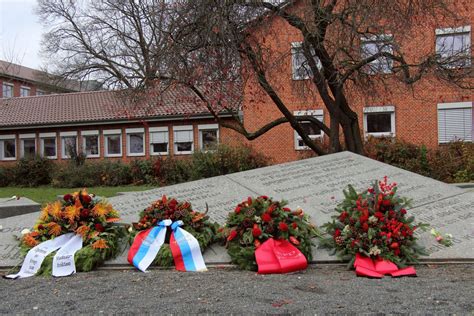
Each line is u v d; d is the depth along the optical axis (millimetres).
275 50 12969
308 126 22578
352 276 5039
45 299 4441
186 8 11258
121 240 5910
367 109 21469
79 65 34062
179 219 5855
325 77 12688
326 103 13484
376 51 12938
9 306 4258
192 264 5508
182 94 13891
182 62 11719
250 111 23109
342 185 7805
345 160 9305
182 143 25656
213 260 5598
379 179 8125
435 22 13344
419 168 17422
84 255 5504
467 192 7645
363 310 3871
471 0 16609
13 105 32062
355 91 14562
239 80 12273
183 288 4672
